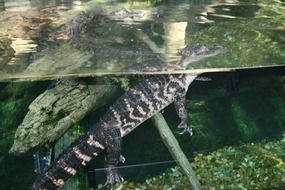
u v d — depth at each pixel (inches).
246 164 61.6
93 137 53.2
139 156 63.2
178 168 62.1
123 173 62.3
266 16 60.5
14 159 58.8
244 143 66.2
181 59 51.4
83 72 50.0
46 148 55.0
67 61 50.4
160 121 57.0
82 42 53.4
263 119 67.6
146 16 60.4
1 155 58.9
